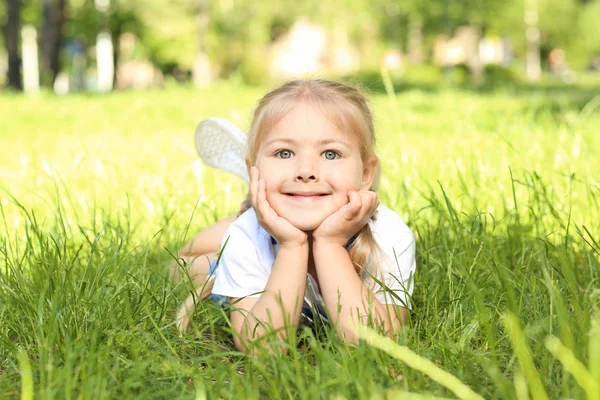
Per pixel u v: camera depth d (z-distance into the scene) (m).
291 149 2.87
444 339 2.62
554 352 2.15
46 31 30.11
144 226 4.55
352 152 2.90
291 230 2.83
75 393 2.20
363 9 52.56
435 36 50.34
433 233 3.92
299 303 2.80
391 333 2.64
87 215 4.71
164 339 2.51
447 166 5.36
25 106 16.11
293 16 54.56
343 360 2.30
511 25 58.19
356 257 2.99
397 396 2.01
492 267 3.11
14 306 2.97
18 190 5.69
